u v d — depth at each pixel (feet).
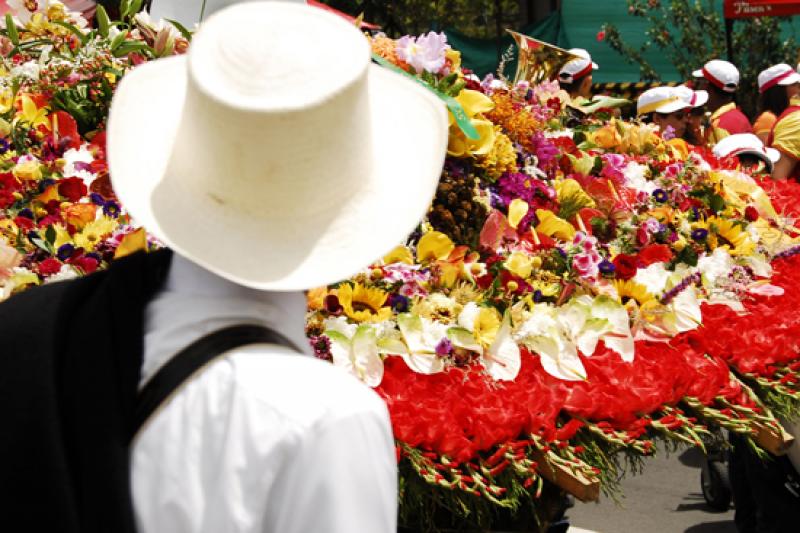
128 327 4.16
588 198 10.22
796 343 9.65
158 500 3.90
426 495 7.07
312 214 4.37
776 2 28.66
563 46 33.65
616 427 8.01
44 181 8.73
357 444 3.89
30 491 3.85
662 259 9.90
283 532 3.84
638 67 33.88
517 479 7.43
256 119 4.08
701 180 11.39
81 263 7.97
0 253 7.92
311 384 3.98
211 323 4.17
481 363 7.89
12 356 4.10
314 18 4.33
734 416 8.79
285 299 4.42
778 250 11.42
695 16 34.06
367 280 7.96
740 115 21.98
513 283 8.44
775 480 10.53
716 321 9.45
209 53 4.21
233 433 3.88
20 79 10.24
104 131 9.87
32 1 11.82
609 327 8.50
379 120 4.99
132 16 11.33
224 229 4.30
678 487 17.06
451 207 8.98
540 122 11.32
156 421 3.99
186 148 4.35
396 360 7.68
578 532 13.53
